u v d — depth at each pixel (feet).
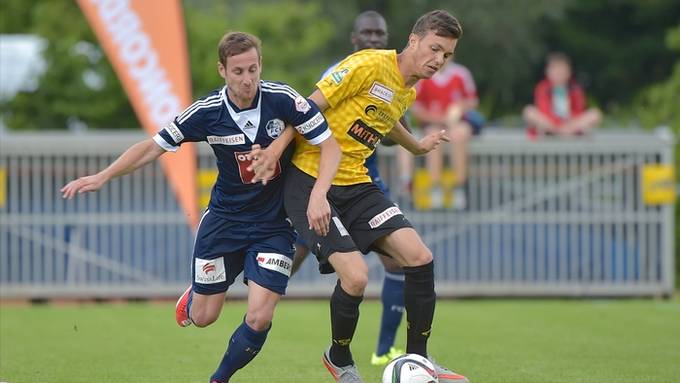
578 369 87.35
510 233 148.36
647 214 148.87
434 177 145.89
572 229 148.66
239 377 83.56
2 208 144.77
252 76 66.85
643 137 148.05
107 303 148.15
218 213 72.74
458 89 145.59
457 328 116.06
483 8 387.55
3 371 86.07
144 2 146.00
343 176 74.08
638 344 103.14
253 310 70.44
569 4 421.59
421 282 72.49
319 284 149.28
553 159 148.05
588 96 411.75
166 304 145.18
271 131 69.92
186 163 140.56
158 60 146.41
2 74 220.43
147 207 146.00
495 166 147.54
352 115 73.46
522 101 429.38
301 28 266.98
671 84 189.67
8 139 144.05
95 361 91.97
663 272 149.28
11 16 295.89
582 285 148.97
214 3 330.95
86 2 146.10
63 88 215.51
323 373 85.56
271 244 71.92
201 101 70.18
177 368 88.17
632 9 425.28
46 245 145.59
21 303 149.28
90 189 69.77
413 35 73.15
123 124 219.61
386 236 72.95
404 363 70.13
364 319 125.70
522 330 114.21
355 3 385.70
